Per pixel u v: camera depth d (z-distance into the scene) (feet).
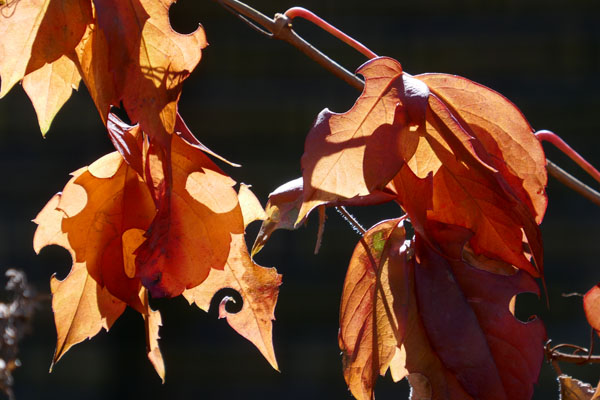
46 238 3.31
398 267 3.29
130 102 3.17
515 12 13.97
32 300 6.07
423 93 3.22
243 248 3.33
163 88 3.17
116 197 3.32
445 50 13.94
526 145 3.33
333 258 14.01
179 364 14.20
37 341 14.05
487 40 13.92
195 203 3.24
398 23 14.08
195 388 14.15
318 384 13.87
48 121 3.38
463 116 3.34
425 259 3.30
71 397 14.11
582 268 13.33
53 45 3.23
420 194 3.24
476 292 3.28
